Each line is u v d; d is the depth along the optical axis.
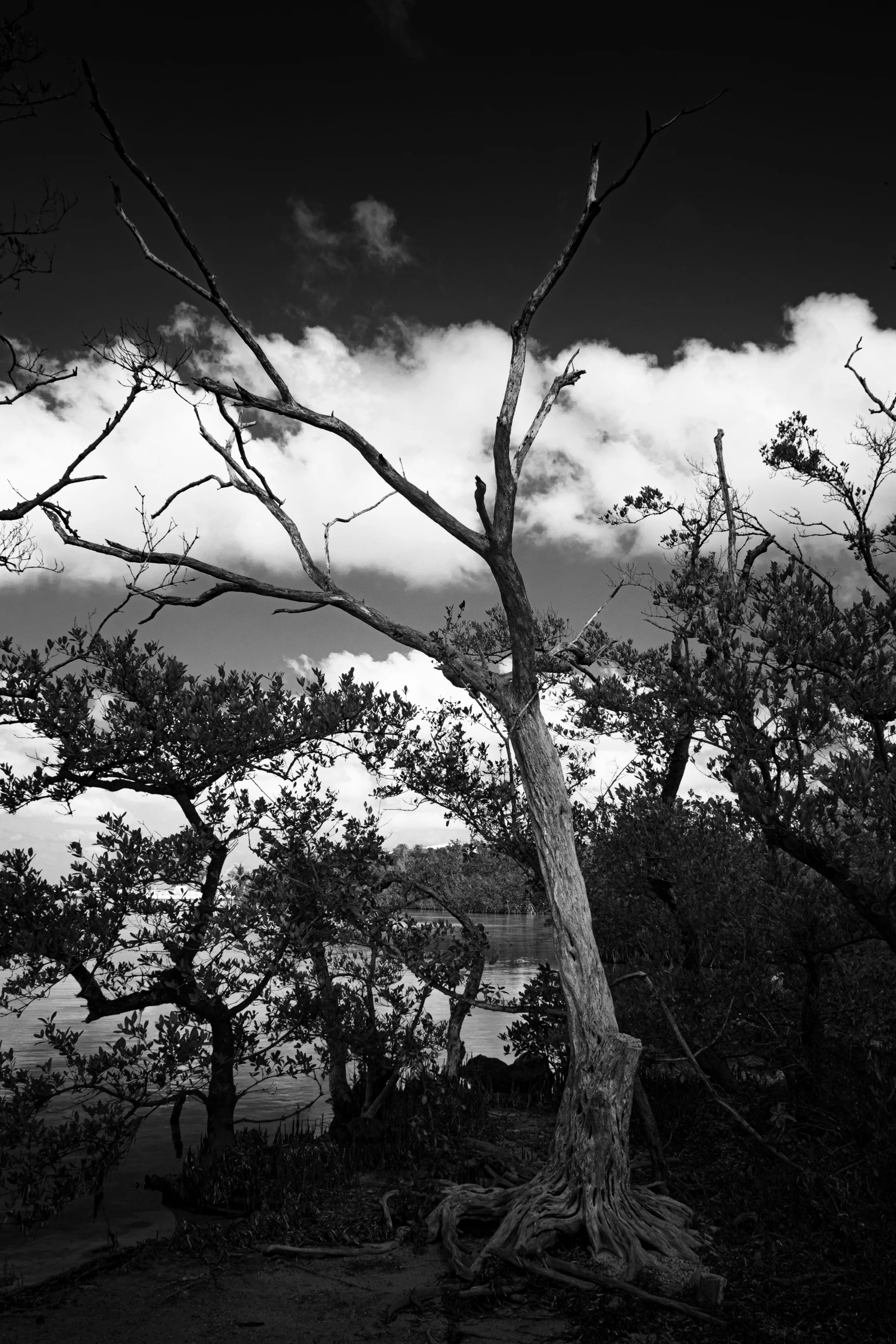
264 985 9.30
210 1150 8.87
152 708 9.23
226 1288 6.14
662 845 10.08
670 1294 5.76
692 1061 8.20
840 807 6.45
